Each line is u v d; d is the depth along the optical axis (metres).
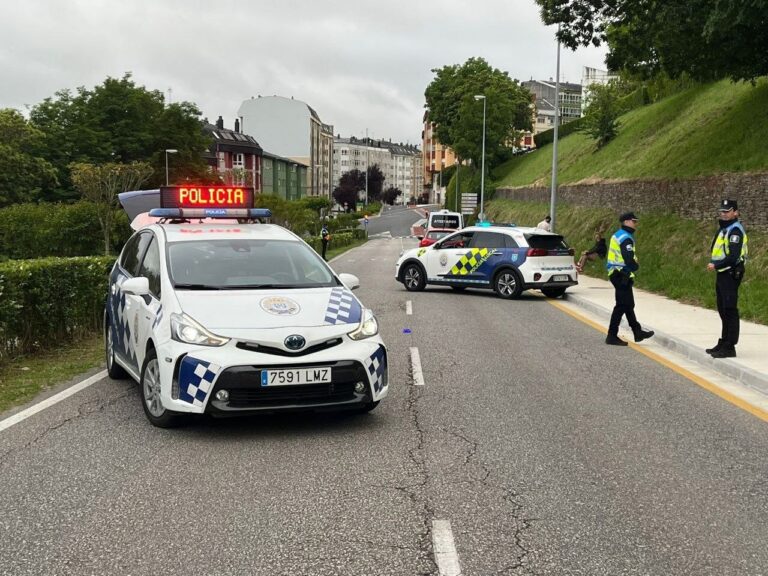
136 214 19.16
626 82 60.28
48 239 36.69
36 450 5.61
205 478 5.02
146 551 3.89
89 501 4.59
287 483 4.93
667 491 4.84
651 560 3.82
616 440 6.00
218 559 3.79
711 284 16.53
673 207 22.95
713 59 20.84
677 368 9.21
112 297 7.96
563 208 37.75
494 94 78.38
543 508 4.52
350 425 6.39
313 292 6.58
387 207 179.12
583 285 20.77
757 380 8.09
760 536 4.13
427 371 8.80
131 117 61.62
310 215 53.19
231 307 6.12
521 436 6.08
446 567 3.71
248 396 5.77
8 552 3.88
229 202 8.44
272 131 123.69
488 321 13.54
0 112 53.06
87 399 7.21
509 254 17.88
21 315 9.46
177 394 5.83
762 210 17.73
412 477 5.06
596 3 20.48
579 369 9.08
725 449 5.80
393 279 24.08
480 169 79.19
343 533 4.12
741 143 21.75
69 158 59.34
